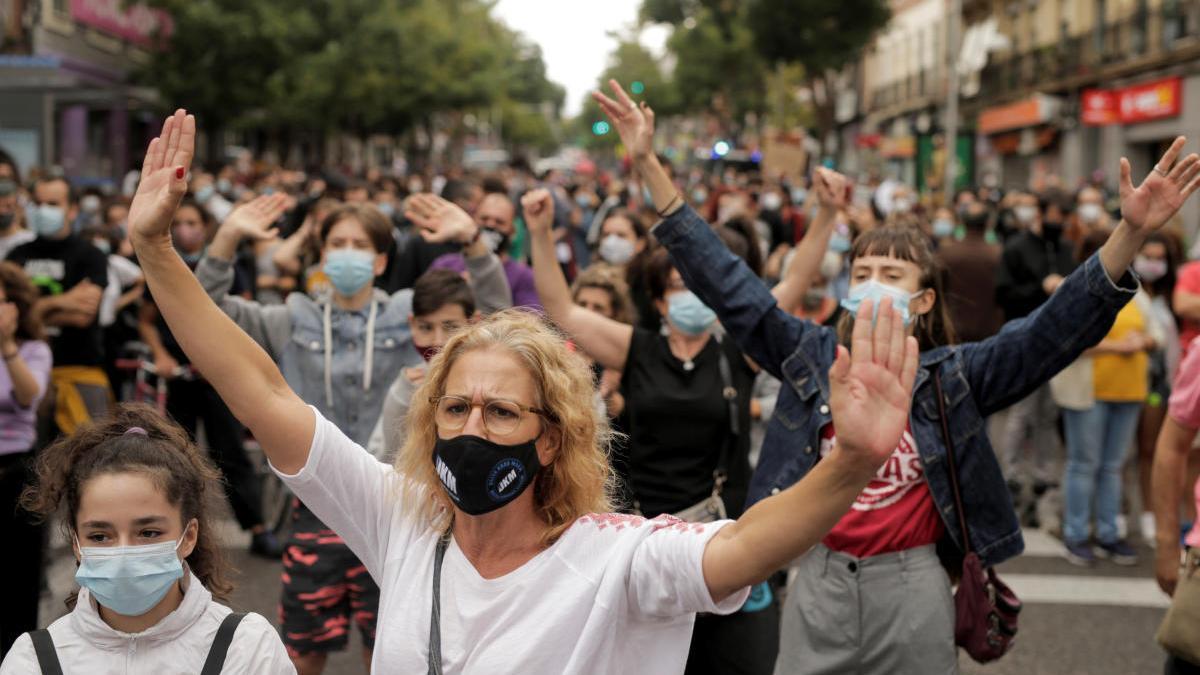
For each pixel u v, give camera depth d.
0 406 5.22
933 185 35.81
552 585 2.43
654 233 4.04
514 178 25.52
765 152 31.66
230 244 4.97
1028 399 8.93
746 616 4.37
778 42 45.75
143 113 38.75
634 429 4.65
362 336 5.10
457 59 51.84
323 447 2.63
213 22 32.41
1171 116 28.45
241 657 2.80
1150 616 6.76
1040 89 37.06
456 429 2.47
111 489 2.70
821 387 3.83
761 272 6.18
